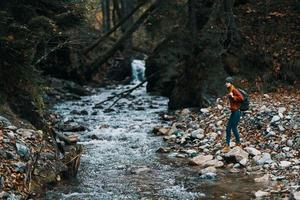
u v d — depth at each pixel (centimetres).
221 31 1895
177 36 2506
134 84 3170
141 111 1980
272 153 1098
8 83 1075
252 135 1247
